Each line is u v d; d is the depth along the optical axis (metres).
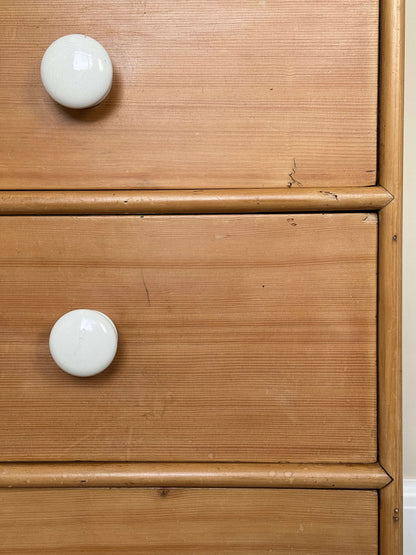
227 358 0.46
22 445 0.46
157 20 0.44
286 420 0.46
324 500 0.46
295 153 0.44
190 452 0.46
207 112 0.44
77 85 0.41
